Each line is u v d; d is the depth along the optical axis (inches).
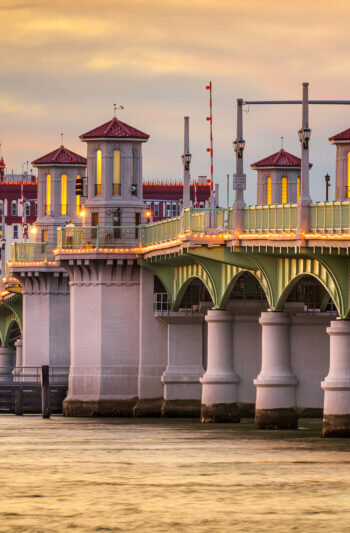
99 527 4365.2
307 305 7623.0
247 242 7027.6
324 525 4384.8
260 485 5172.2
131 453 6343.5
